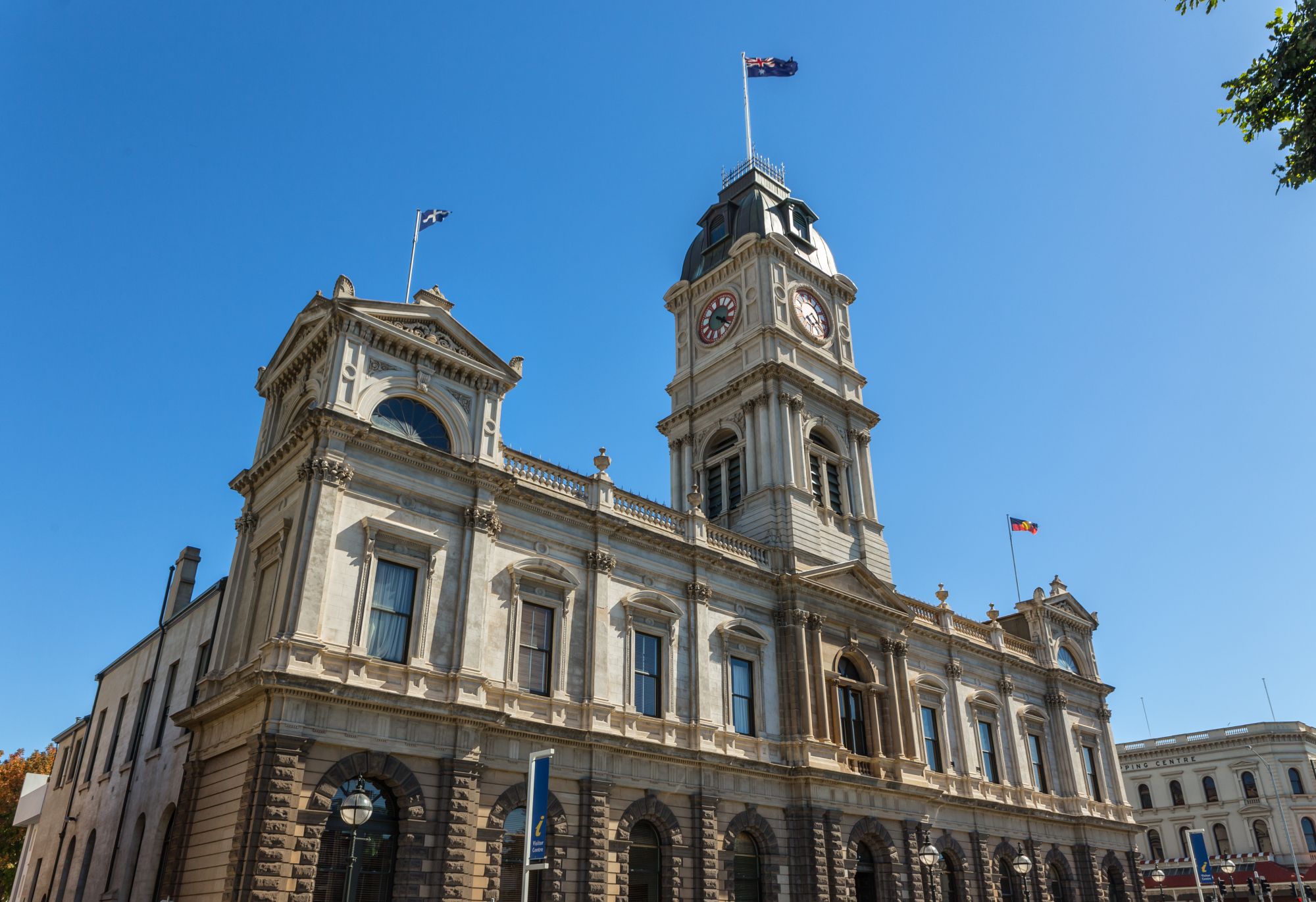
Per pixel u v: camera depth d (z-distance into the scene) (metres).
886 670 52.56
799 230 64.12
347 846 30.72
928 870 50.38
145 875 37.84
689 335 62.28
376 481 35.19
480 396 39.47
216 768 33.06
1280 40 22.23
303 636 31.31
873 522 57.12
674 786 40.53
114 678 53.75
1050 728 67.06
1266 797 102.12
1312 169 21.61
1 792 83.00
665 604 43.59
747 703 46.16
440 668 34.53
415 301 39.53
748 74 68.44
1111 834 66.81
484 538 37.25
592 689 39.03
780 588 49.34
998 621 66.81
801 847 44.03
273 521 36.44
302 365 39.62
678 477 59.19
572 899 35.69
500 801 34.72
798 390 56.19
